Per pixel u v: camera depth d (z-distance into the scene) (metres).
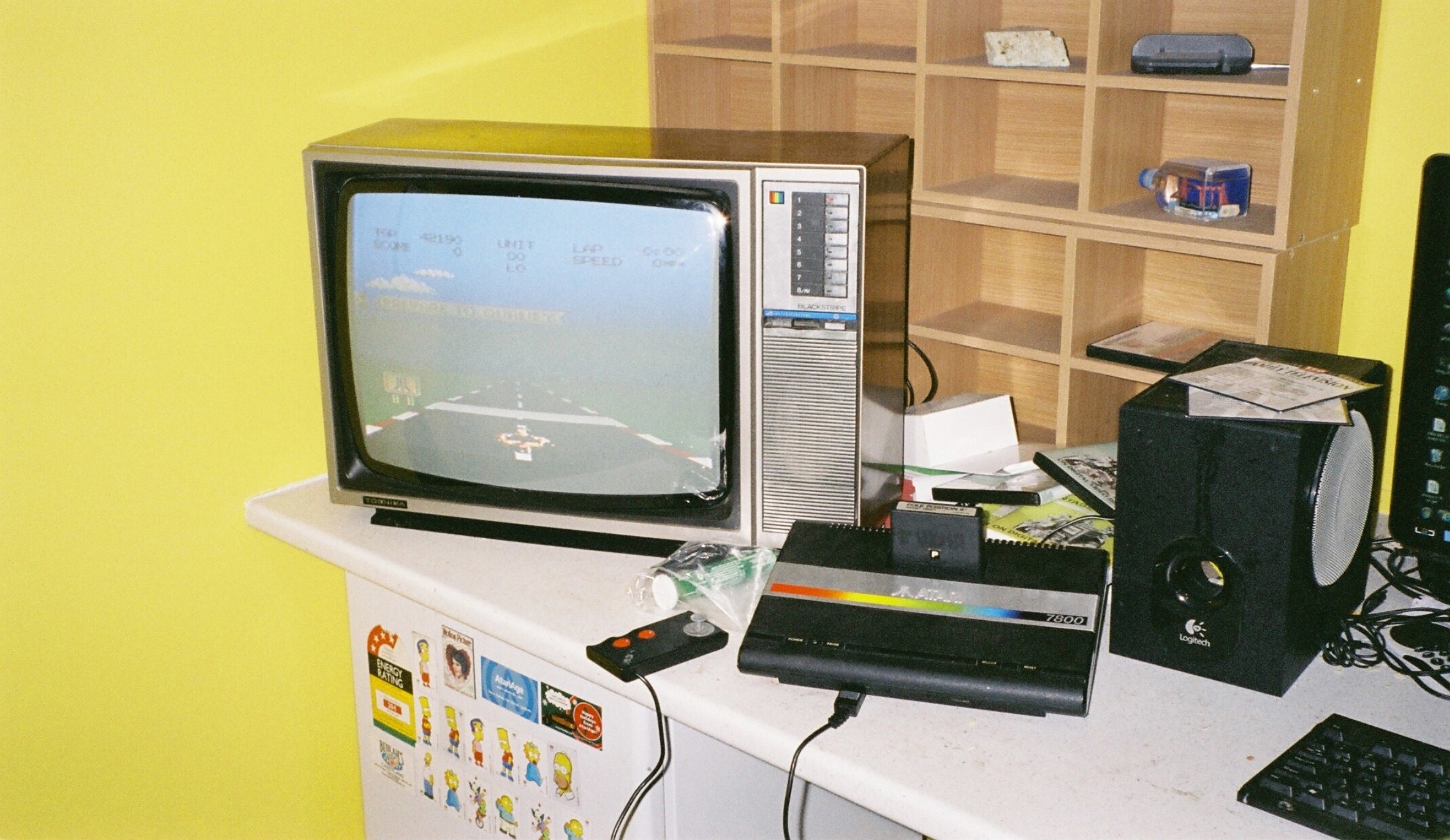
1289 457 1.09
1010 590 1.22
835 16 1.99
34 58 1.40
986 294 2.08
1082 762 1.06
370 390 1.47
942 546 1.25
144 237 1.52
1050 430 2.08
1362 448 1.22
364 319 1.44
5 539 1.52
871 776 1.04
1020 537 1.42
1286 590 1.12
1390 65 1.63
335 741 1.93
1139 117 1.75
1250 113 1.75
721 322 1.31
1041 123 1.93
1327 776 1.01
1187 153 1.82
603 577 1.38
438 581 1.38
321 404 1.74
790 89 1.94
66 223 1.46
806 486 1.35
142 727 1.70
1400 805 0.98
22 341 1.47
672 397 1.36
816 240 1.26
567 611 1.31
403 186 1.37
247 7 1.53
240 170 1.58
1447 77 1.59
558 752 1.39
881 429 1.44
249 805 1.85
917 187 1.85
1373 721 1.11
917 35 1.80
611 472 1.41
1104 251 1.78
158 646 1.68
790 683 1.17
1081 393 1.82
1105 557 1.27
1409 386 1.25
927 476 1.63
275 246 1.64
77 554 1.58
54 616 1.58
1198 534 1.15
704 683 1.18
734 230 1.28
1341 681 1.18
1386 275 1.70
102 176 1.47
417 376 1.44
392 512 1.54
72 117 1.44
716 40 2.06
